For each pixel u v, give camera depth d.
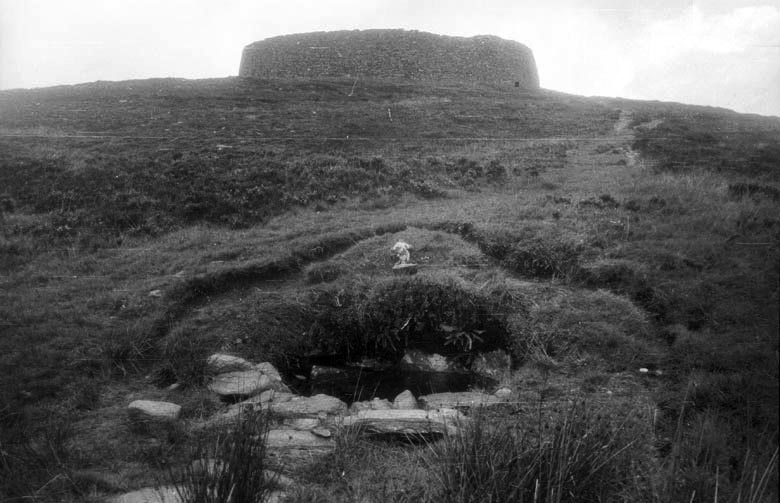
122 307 6.91
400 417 4.71
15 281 7.84
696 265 6.36
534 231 7.81
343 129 15.85
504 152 13.77
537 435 4.16
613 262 6.71
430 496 3.88
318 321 6.60
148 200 10.58
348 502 3.95
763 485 3.66
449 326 6.50
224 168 11.95
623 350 5.52
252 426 4.19
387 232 8.71
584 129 16.28
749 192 8.33
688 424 4.40
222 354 6.07
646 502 3.77
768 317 5.15
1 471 4.15
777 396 4.20
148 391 5.57
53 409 5.12
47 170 11.64
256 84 22.94
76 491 4.02
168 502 3.88
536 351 5.79
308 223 9.80
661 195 8.83
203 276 7.39
